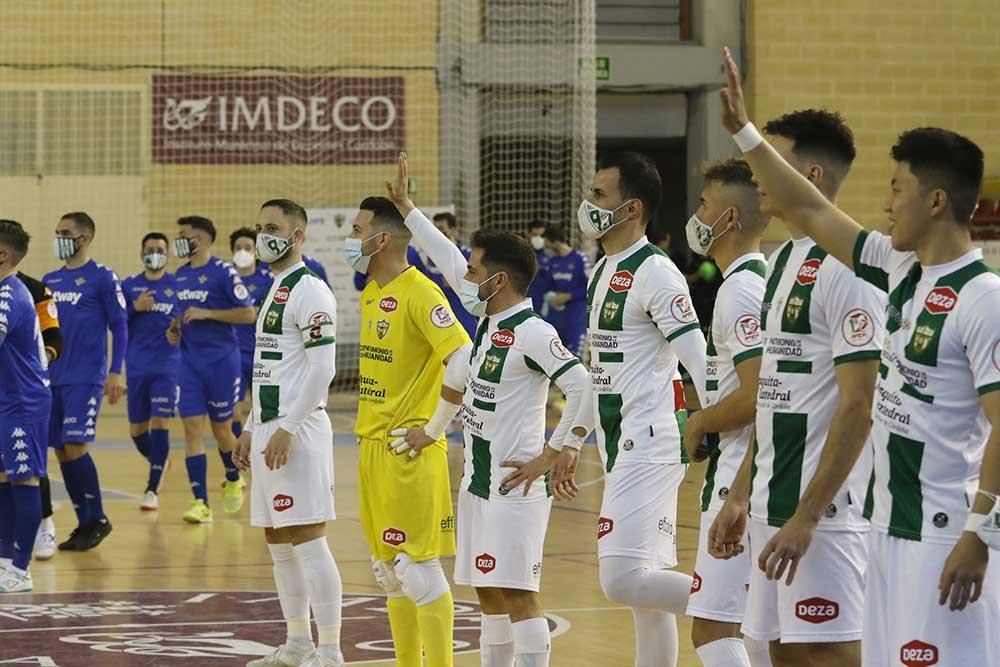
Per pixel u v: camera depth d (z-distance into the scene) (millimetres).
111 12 26891
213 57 27047
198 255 14789
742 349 6469
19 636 9516
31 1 26766
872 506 5340
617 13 29266
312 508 8602
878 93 28531
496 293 7434
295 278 8758
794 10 28359
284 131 27172
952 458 5098
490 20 27312
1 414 11125
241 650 9117
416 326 7969
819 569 5840
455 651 9195
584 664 8773
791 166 5812
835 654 5863
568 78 27359
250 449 8930
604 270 7293
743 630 6195
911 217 5113
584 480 17703
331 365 8617
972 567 4855
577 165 27172
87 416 13023
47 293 12203
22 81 26828
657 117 29734
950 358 5074
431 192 27391
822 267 5809
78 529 13102
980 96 28766
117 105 27031
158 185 27156
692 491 16266
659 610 7148
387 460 7910
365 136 27312
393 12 27250
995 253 26359
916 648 5105
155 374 14977
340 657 8719
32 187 27000
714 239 6770
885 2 28469
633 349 7133
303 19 27125
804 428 5891
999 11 28734
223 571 12016
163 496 16391
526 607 7367
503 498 7324
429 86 27344
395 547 7867
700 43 29031
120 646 9219
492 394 7379
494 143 27438
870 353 5625
